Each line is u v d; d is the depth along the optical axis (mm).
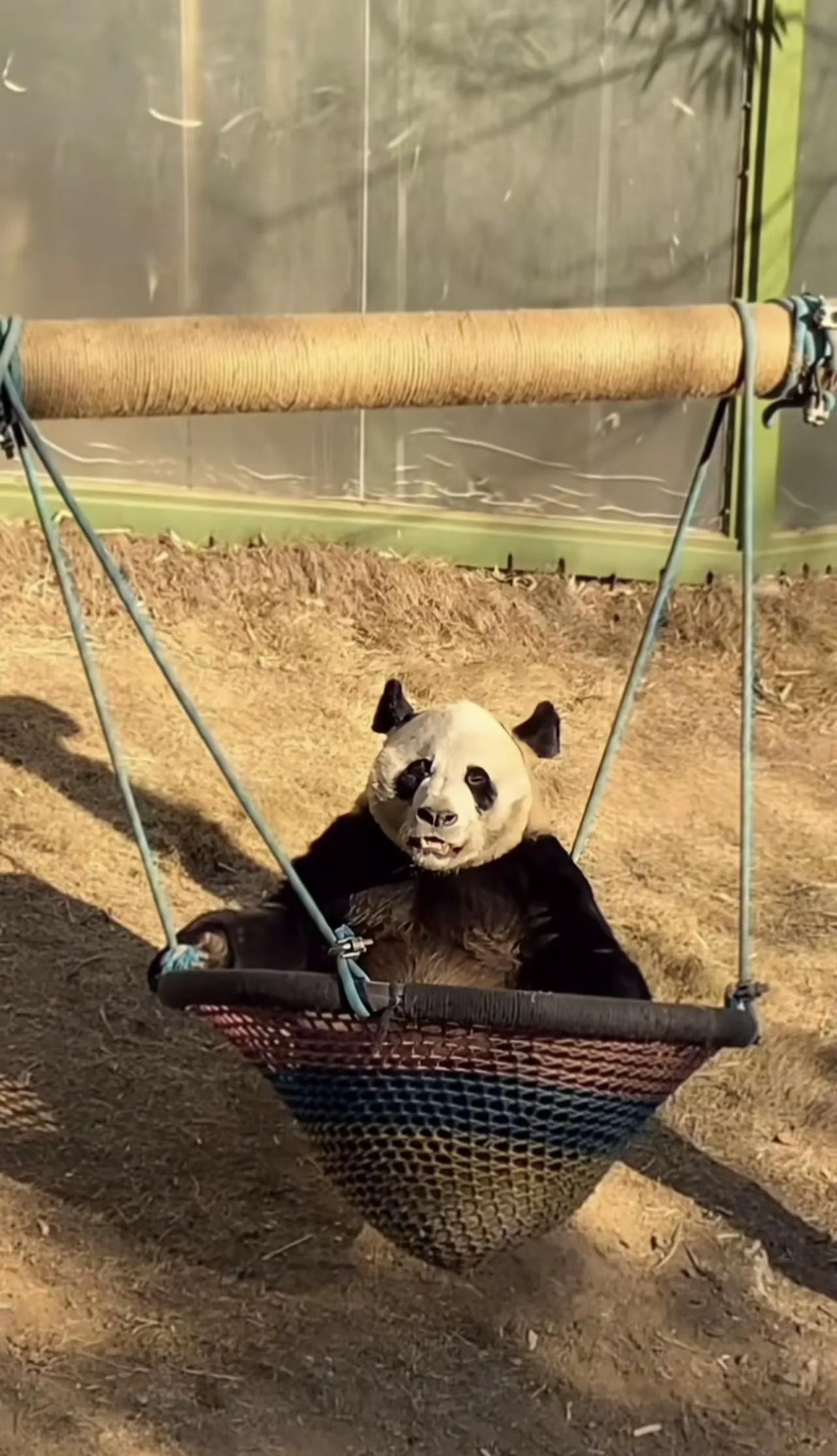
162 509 7012
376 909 3383
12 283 7164
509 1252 3260
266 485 7078
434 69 6547
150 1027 4035
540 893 3357
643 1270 3297
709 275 6469
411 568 6688
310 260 6875
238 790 2666
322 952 3277
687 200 6418
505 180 6598
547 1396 2982
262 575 6629
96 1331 3090
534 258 6648
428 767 3252
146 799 5172
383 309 6859
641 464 6699
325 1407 2934
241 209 6883
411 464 6926
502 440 6812
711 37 6230
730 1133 3713
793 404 2684
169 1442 2846
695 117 6320
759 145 6254
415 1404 2949
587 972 3301
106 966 4293
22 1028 4012
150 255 7016
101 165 6957
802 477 6703
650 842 5047
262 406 2510
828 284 6578
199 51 6734
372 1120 2777
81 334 2443
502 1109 2729
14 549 6668
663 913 4621
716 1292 3248
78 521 2508
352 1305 3176
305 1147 3621
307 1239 3348
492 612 6496
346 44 6602
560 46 6402
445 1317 3154
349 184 6746
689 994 4246
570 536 6754
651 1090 2746
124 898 4637
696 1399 2992
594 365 2527
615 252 6555
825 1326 3176
